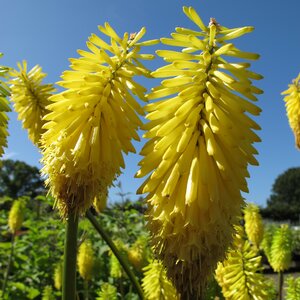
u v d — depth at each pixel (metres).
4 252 0.78
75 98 0.26
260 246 0.59
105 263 0.77
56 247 0.87
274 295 0.41
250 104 0.22
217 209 0.21
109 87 0.26
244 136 0.22
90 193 0.25
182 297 0.21
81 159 0.25
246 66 0.22
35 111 0.41
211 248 0.21
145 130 0.23
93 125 0.25
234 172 0.22
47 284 0.77
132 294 0.63
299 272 0.77
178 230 0.21
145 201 0.23
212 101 0.22
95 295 0.70
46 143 0.26
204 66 0.23
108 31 0.27
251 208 0.55
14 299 0.67
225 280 0.34
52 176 0.25
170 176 0.22
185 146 0.22
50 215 1.19
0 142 0.31
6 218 1.09
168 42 0.23
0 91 0.31
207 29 0.23
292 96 0.48
